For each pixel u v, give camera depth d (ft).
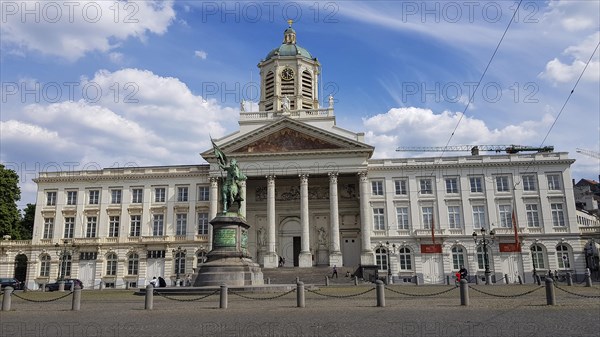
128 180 217.36
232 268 91.81
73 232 214.69
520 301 74.90
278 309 64.69
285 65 241.35
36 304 82.69
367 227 192.44
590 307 62.75
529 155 205.16
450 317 53.42
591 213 292.40
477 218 203.00
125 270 206.59
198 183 213.05
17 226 218.38
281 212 215.72
